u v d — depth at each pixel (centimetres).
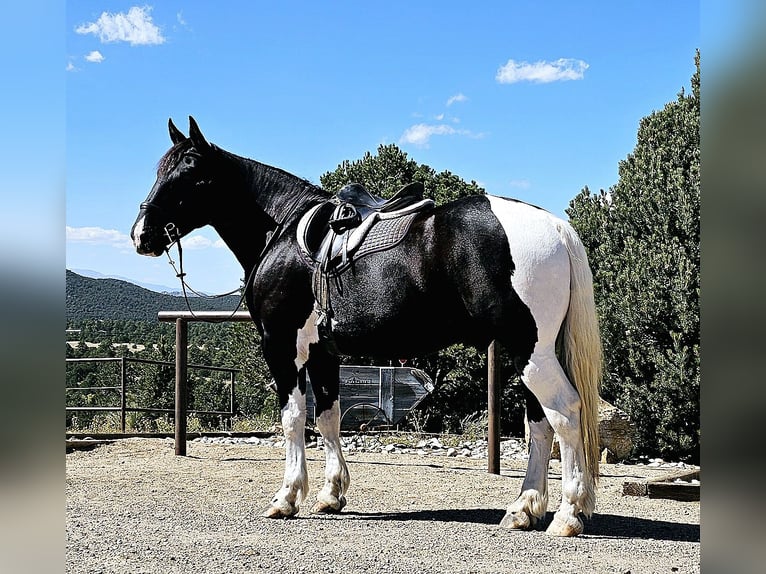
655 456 1177
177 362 991
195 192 635
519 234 509
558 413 504
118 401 2338
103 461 936
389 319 551
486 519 596
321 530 545
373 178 1883
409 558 459
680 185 1221
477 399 1688
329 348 611
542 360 503
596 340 514
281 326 604
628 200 1356
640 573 427
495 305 508
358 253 564
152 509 627
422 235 541
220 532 537
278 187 638
